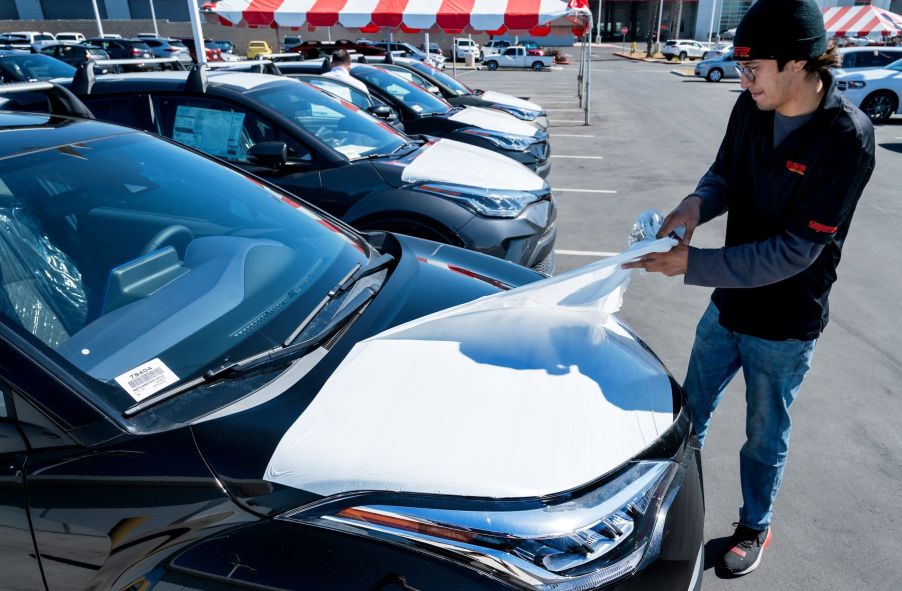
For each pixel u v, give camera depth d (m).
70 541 1.24
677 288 4.69
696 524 1.53
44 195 1.78
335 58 7.18
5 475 1.27
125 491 1.22
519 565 1.17
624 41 59.81
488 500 1.20
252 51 32.97
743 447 2.14
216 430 1.30
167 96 3.79
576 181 8.35
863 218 6.51
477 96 10.06
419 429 1.31
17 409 1.30
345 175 3.62
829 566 2.22
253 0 10.13
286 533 1.18
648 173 8.77
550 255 4.07
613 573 1.23
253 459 1.25
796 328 1.82
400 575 1.14
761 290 1.83
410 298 1.89
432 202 3.50
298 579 1.14
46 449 1.28
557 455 1.29
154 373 1.44
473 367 1.50
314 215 2.32
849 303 4.48
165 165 2.19
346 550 1.16
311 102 4.12
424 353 1.54
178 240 1.94
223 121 3.74
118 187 1.96
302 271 1.95
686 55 38.78
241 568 1.16
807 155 1.59
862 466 2.75
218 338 1.59
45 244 1.68
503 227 3.54
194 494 1.21
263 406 1.37
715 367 2.13
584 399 1.44
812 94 1.56
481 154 4.41
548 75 29.50
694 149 10.53
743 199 1.84
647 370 1.66
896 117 14.26
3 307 1.45
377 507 1.19
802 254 1.63
